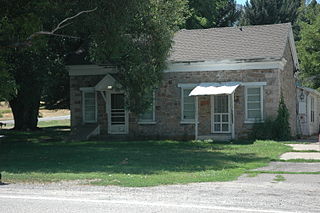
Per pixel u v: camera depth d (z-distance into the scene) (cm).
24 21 1706
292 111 2761
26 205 858
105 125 2712
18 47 1825
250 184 1108
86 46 2670
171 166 1495
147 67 2147
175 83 2578
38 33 1725
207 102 2530
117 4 1836
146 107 2244
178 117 2578
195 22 3647
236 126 2458
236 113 2461
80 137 2655
